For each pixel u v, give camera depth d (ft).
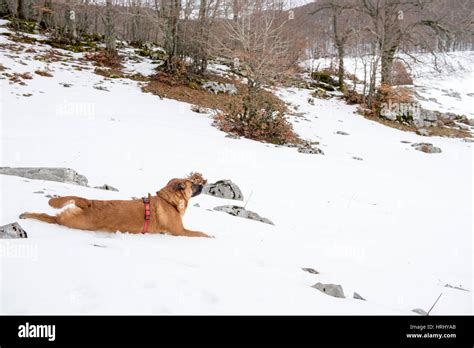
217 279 13.30
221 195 36.17
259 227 26.73
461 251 31.45
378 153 75.20
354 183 51.16
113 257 13.53
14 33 104.37
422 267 26.43
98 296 10.68
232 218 27.35
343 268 21.71
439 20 129.18
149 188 34.09
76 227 17.35
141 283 11.80
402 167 66.49
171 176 39.45
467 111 124.67
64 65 88.63
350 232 32.73
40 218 17.35
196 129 67.26
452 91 142.31
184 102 84.07
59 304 10.03
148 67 99.86
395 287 19.90
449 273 26.27
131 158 43.57
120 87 83.30
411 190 51.39
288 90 116.57
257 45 79.36
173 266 13.83
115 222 17.79
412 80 144.36
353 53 164.96
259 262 18.43
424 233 35.12
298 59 121.60
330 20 154.61
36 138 44.09
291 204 38.24
